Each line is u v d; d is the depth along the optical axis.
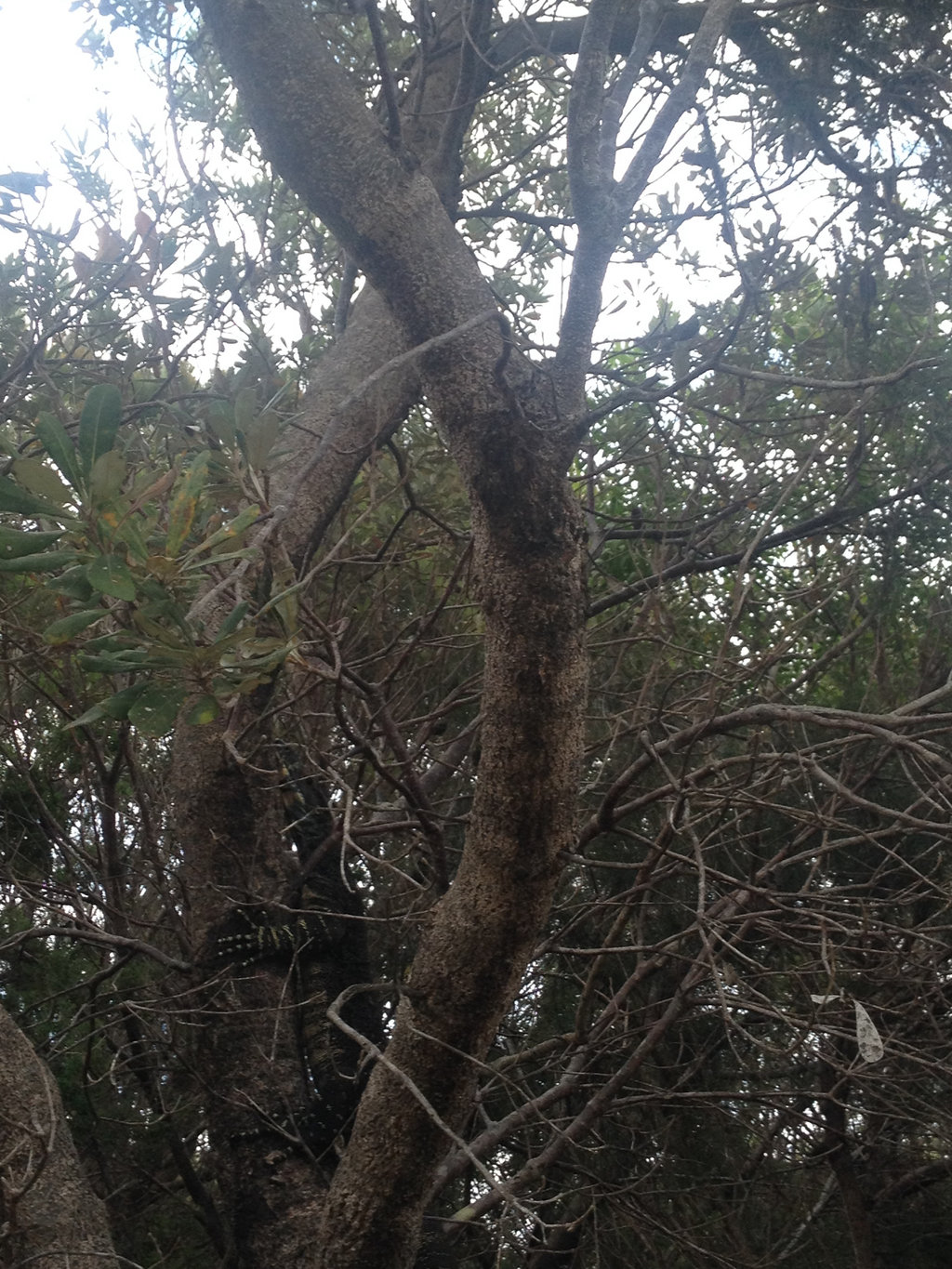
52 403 4.26
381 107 5.20
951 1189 5.28
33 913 4.97
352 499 5.02
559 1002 5.53
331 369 4.69
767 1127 4.93
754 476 4.97
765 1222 5.27
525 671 2.60
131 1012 4.06
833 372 5.09
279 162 3.16
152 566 1.94
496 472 2.68
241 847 3.88
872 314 5.07
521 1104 5.14
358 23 5.67
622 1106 4.34
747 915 3.48
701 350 4.79
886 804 5.13
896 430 5.22
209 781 3.89
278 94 3.11
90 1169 4.64
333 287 6.25
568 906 4.34
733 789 3.71
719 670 3.94
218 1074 3.65
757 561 5.14
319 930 3.93
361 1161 2.79
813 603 5.18
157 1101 4.69
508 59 5.52
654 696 5.44
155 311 4.90
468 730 4.60
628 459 4.98
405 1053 2.73
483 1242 4.68
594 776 5.44
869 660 5.78
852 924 4.41
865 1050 2.16
